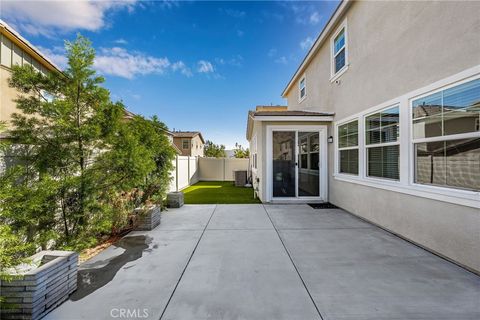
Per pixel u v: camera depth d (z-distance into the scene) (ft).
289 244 14.17
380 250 13.19
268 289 9.22
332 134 26.00
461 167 11.39
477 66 10.30
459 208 11.21
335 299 8.54
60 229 12.44
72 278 9.02
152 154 18.43
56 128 11.39
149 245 14.20
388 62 16.37
